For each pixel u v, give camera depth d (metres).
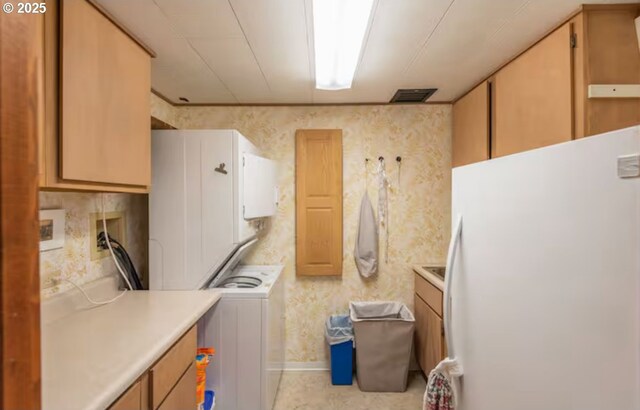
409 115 2.78
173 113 2.71
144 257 2.19
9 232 0.37
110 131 1.29
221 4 1.33
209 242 1.93
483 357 1.00
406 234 2.79
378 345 2.40
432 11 1.41
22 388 0.38
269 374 1.98
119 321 1.35
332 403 2.27
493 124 2.10
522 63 1.79
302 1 1.32
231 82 2.24
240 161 1.94
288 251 2.78
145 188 1.58
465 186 1.13
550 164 0.72
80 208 1.60
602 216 0.59
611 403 0.57
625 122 1.37
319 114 2.76
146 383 1.06
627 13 1.37
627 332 0.54
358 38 1.64
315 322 2.77
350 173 2.78
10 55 0.38
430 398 1.24
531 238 0.78
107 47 1.29
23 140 0.39
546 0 1.33
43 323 1.32
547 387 0.72
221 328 1.88
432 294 2.27
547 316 0.73
